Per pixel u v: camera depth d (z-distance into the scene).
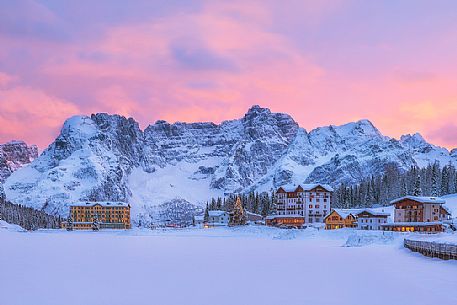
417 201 186.75
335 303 49.84
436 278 63.72
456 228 175.62
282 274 70.75
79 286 61.16
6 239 193.00
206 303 51.00
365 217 192.38
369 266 78.31
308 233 171.75
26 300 52.88
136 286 61.16
